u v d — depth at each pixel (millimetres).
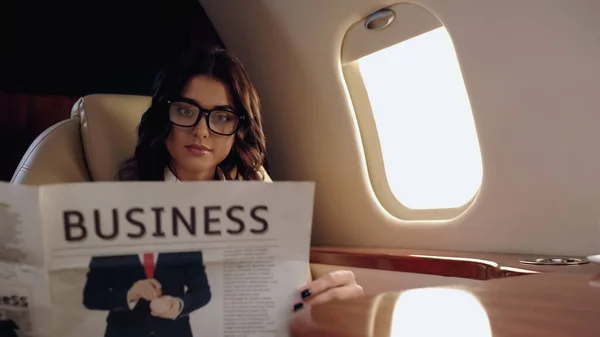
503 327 435
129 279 501
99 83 1847
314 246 1782
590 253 1054
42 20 1733
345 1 1399
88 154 1320
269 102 1918
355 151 1636
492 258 1136
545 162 1108
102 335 501
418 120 1479
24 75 1715
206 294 514
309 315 501
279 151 1980
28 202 481
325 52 1562
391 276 1322
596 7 923
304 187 520
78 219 491
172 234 503
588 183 1034
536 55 1056
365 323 462
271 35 1731
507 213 1219
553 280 715
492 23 1110
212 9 1942
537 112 1095
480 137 1244
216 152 1222
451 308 522
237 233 513
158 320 507
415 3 1266
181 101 1182
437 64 1364
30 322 500
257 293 521
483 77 1185
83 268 494
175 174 1254
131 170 1248
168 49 1969
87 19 1811
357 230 1730
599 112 983
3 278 499
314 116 1738
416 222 1493
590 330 417
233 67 1241
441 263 1188
